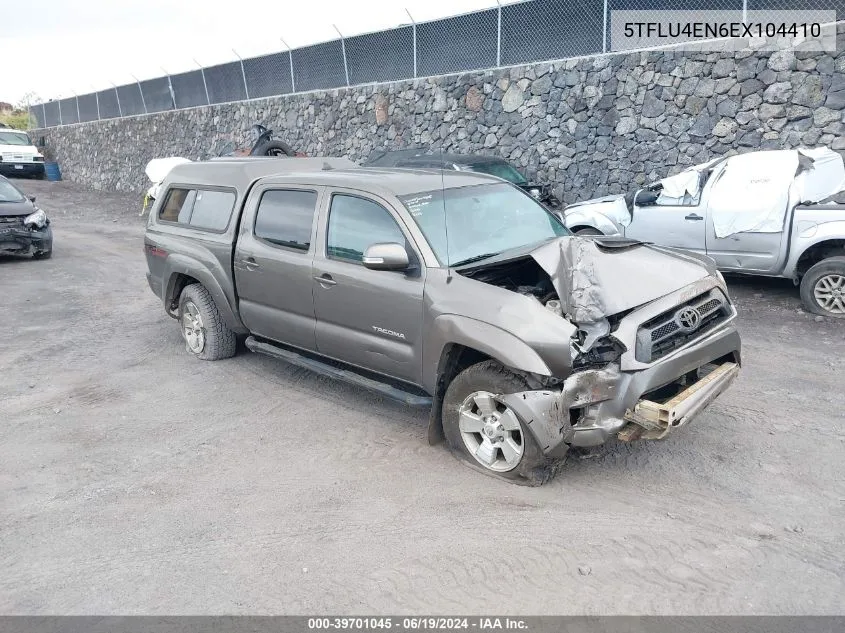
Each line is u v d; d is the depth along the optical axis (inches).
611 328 167.9
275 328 239.6
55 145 1427.2
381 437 207.9
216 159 303.6
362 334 206.4
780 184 322.3
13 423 226.7
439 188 210.4
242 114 909.8
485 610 131.0
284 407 234.4
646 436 166.6
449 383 189.5
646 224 369.4
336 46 776.3
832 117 442.0
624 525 156.6
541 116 588.4
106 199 1082.7
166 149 1066.7
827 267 306.0
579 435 165.2
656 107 518.3
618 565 142.6
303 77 829.2
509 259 183.0
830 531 151.6
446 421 186.5
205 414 230.7
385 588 138.5
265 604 135.1
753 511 160.6
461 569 143.4
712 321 184.4
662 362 165.8
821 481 172.4
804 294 316.2
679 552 146.1
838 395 224.4
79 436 215.6
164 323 346.6
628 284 174.2
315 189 222.1
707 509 161.9
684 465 182.5
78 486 184.5
